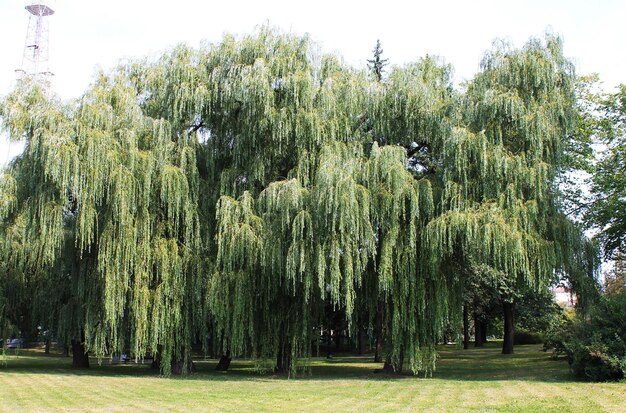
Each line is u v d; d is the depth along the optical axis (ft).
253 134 61.72
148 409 38.93
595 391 45.55
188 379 60.85
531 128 56.29
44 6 163.22
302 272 55.31
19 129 59.26
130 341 63.87
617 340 53.16
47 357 119.03
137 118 61.72
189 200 61.21
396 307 58.54
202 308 62.54
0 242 68.80
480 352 124.36
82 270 63.87
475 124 59.67
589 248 60.23
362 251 56.29
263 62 61.05
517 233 52.80
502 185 57.06
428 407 39.52
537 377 58.75
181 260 60.90
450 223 54.54
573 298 63.93
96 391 49.49
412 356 58.90
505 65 59.62
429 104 62.08
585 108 91.86
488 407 39.19
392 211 55.93
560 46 59.98
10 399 44.24
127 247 57.93
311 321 63.67
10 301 75.92
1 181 63.41
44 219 58.29
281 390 50.11
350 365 88.17
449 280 60.95
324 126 60.49
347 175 53.67
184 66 64.80
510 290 87.25
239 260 59.41
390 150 56.59
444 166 59.52
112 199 57.77
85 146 57.31
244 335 60.95
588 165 89.20
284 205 54.85
